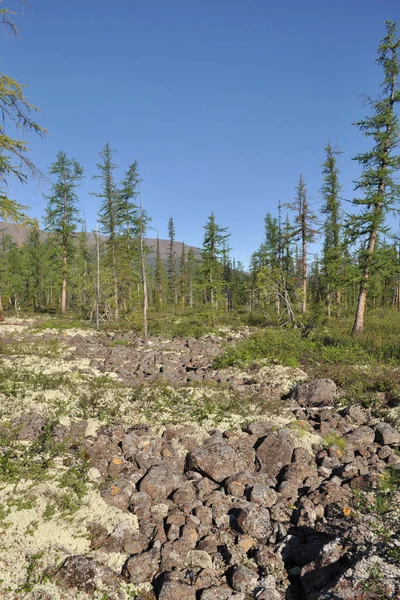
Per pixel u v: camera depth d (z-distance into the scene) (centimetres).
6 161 955
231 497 588
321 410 970
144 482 588
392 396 1017
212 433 807
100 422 838
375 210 1989
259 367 1405
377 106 1995
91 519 509
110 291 3034
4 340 1786
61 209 3422
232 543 488
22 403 882
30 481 568
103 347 1792
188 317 3531
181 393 1101
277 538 502
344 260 2247
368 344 1698
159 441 749
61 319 3136
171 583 404
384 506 531
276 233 4116
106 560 447
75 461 647
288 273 3456
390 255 1983
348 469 642
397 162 1945
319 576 408
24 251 4862
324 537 491
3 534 457
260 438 784
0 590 383
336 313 3366
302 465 658
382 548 423
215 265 3125
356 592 358
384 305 4391
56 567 418
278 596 396
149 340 2181
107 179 3152
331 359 1448
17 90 884
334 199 2942
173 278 6444
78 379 1168
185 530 496
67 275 3509
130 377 1263
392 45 1920
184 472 669
